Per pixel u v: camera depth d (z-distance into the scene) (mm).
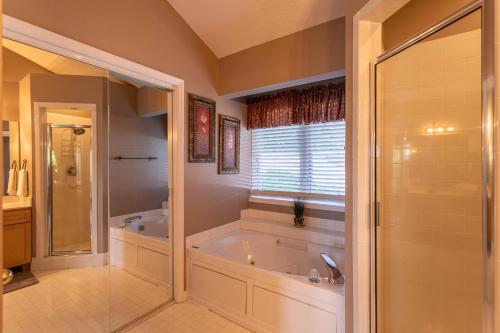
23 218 2496
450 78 1453
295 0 2064
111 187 2816
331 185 2898
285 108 2939
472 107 1414
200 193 2611
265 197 3258
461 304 1467
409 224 1503
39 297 2281
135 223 2703
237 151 3125
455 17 1066
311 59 2221
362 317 1445
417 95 1482
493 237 812
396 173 1489
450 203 1486
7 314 2090
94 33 1727
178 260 2371
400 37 1524
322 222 2803
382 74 1435
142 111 2721
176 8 2318
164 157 2604
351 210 1510
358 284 1447
